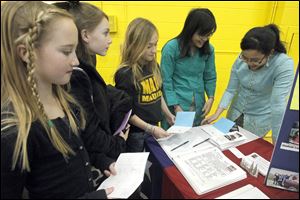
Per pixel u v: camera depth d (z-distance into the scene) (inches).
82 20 45.0
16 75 28.9
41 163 32.2
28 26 28.1
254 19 102.7
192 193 38.8
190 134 56.9
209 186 39.6
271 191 39.6
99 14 47.1
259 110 68.2
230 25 102.6
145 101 62.2
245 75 66.9
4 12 27.6
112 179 40.9
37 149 31.2
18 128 28.7
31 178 32.5
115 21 94.6
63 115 36.3
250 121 70.0
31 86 29.9
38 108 31.0
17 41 27.8
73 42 31.4
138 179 40.8
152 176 52.6
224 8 99.7
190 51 70.9
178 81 75.9
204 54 73.7
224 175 42.3
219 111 72.4
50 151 32.3
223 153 50.0
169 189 43.4
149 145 53.0
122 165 44.3
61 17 30.2
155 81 64.5
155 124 66.3
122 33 97.7
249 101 68.6
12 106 29.2
